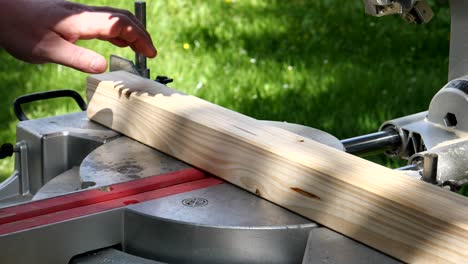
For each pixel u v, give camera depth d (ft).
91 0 20.21
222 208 4.42
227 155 4.76
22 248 4.11
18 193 5.90
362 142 5.54
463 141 5.28
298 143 4.63
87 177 4.82
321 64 16.46
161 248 4.31
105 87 5.80
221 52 17.25
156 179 4.78
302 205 4.32
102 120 5.85
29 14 4.49
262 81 15.58
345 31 18.42
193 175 4.89
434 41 17.71
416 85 15.16
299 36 18.17
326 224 4.20
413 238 3.81
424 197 3.91
